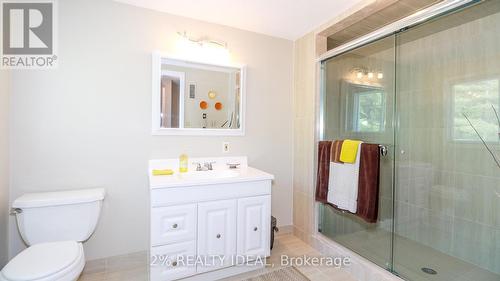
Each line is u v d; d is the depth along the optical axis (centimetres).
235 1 187
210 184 169
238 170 216
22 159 164
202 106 220
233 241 179
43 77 169
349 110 224
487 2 161
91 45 180
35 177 167
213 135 224
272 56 253
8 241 161
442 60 192
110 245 190
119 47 189
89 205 163
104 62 184
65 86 174
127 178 193
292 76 264
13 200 162
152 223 155
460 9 147
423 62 203
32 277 112
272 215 257
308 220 240
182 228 163
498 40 162
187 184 162
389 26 178
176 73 208
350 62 223
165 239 158
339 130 229
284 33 246
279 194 260
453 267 179
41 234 151
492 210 170
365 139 215
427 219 205
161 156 204
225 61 226
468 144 180
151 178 174
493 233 169
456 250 188
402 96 212
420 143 209
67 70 174
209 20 219
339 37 242
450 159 191
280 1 187
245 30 238
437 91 196
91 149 182
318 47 233
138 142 196
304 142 249
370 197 185
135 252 198
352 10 193
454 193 189
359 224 212
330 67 232
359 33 233
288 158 263
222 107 228
